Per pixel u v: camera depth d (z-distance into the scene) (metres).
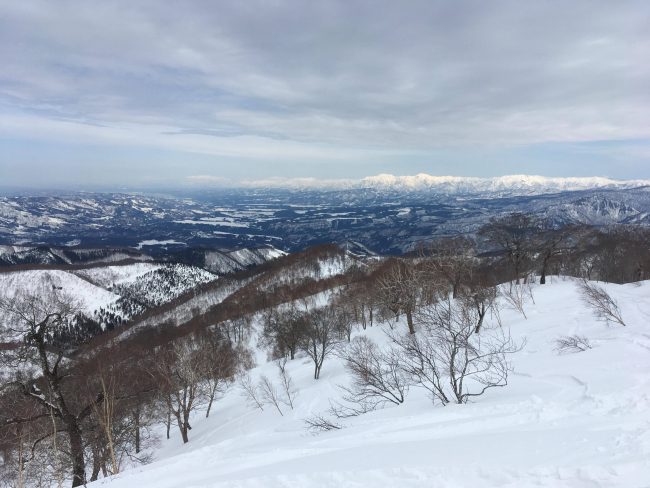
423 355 21.22
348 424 16.98
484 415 11.84
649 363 14.53
